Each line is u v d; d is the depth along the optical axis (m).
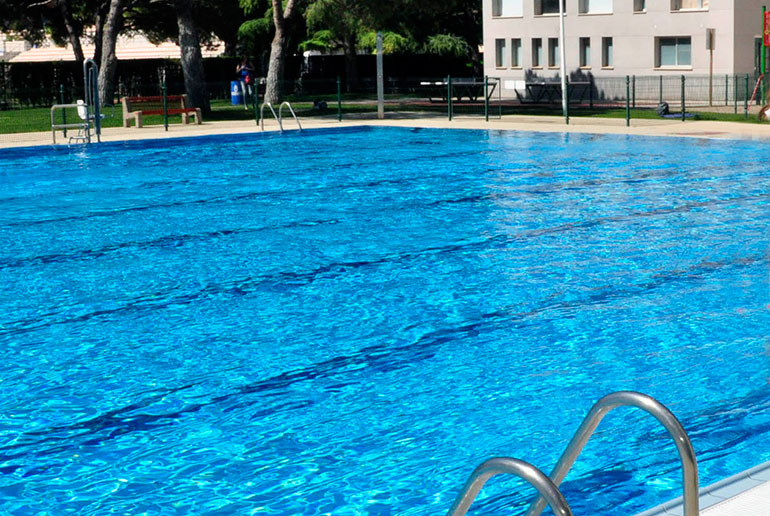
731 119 26.58
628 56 38.16
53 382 6.82
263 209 14.28
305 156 21.19
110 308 8.80
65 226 13.08
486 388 6.52
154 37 53.16
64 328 8.18
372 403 6.30
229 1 51.03
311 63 54.72
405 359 7.19
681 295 8.70
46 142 23.62
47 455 5.56
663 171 16.75
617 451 5.43
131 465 5.41
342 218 13.32
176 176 18.34
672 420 3.23
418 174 17.64
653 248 10.66
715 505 4.46
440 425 5.89
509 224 12.40
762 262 9.87
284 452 5.54
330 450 5.55
